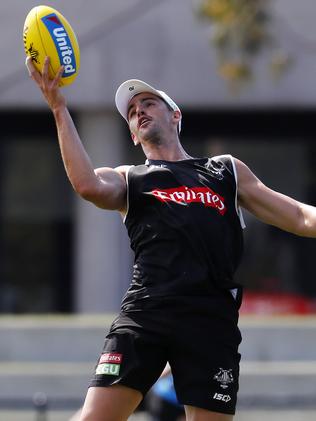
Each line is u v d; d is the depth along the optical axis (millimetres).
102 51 84750
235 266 20656
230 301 20281
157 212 20125
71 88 84938
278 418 49281
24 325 57250
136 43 84938
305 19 84562
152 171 20453
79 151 19781
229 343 20078
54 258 101125
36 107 86375
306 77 85562
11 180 99562
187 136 95125
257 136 95375
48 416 49750
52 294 101312
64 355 56719
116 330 20109
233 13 61938
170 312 19781
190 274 19844
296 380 52531
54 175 99812
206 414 19875
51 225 100438
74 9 84688
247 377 52594
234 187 20672
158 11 84875
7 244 100750
